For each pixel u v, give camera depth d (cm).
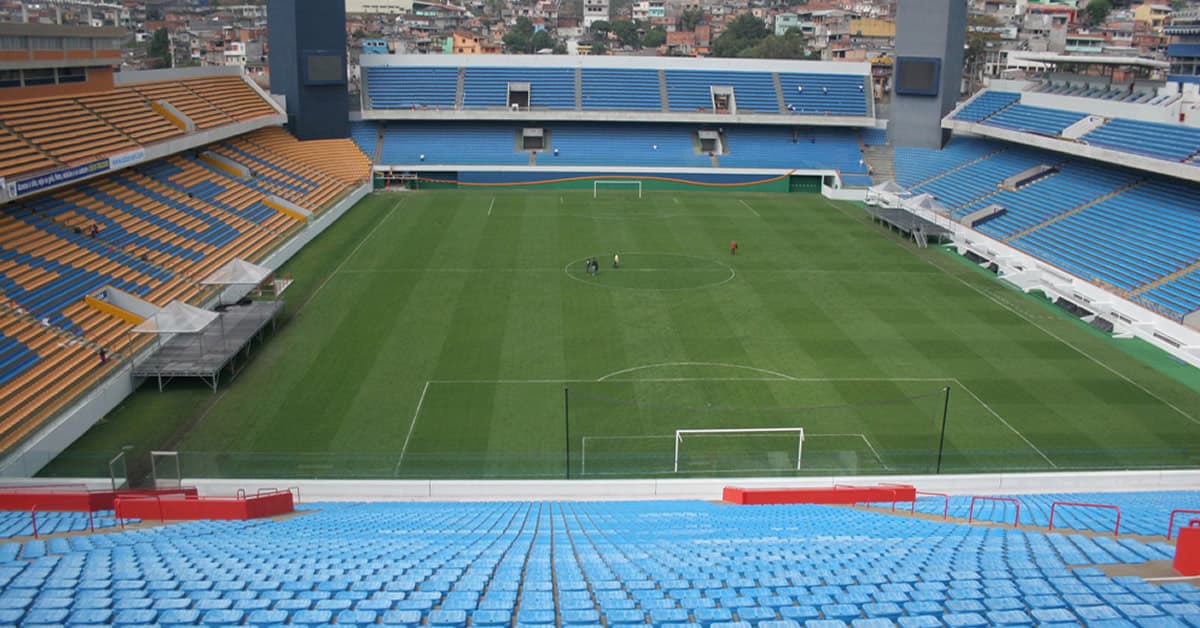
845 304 5572
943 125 9394
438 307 5406
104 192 5734
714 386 4266
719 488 3397
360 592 1830
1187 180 6525
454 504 3238
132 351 4247
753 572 2041
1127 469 3516
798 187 9544
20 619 1677
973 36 15138
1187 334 4888
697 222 7912
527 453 3619
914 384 4319
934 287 5988
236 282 4984
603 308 5422
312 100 9125
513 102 9981
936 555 2170
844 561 2128
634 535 2547
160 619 1681
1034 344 4906
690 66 10225
